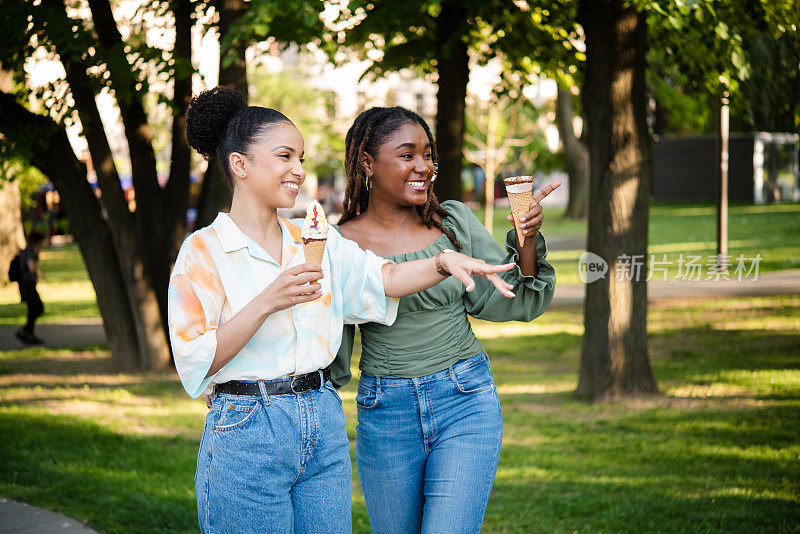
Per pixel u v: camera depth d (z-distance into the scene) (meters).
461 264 2.54
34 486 5.45
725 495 5.09
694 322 11.77
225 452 2.41
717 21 6.64
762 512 4.77
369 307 2.67
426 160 2.90
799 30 7.89
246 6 8.28
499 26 9.87
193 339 2.35
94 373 9.82
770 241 21.19
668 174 46.41
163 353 9.83
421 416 2.83
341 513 2.55
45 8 8.13
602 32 7.54
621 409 7.48
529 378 9.20
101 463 6.02
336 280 2.61
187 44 9.32
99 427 7.03
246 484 2.39
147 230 9.70
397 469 2.87
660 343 10.52
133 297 9.65
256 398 2.42
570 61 10.30
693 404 7.49
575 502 5.06
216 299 2.43
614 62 7.48
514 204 2.69
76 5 9.22
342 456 2.56
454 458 2.74
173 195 9.66
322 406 2.51
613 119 7.59
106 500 5.16
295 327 2.46
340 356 2.82
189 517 4.88
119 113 9.84
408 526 2.93
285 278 2.30
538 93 28.75
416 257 2.89
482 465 2.75
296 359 2.46
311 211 2.32
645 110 7.65
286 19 9.15
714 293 14.18
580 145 36.06
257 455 2.39
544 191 2.72
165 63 8.16
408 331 2.83
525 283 2.80
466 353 2.89
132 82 8.22
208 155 2.62
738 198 40.75
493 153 24.61
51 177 9.54
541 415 7.43
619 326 7.83
